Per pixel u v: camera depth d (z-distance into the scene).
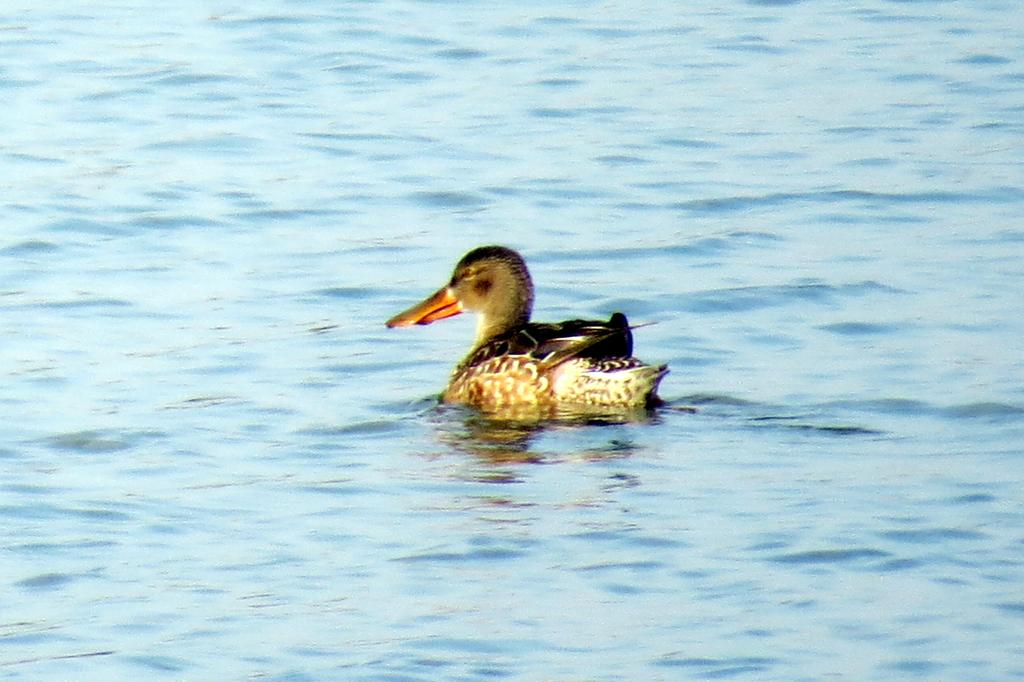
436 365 16.22
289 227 20.11
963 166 22.41
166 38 27.64
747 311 17.53
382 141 23.20
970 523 12.09
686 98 25.31
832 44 28.28
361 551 11.81
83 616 10.85
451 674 10.08
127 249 19.25
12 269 18.52
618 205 21.02
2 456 13.53
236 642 10.49
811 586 11.18
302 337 16.77
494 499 12.73
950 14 30.20
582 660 10.24
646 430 14.27
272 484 13.08
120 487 12.97
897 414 14.55
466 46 27.66
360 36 28.03
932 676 10.02
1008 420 14.31
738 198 21.19
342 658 10.27
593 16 29.67
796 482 12.99
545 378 14.84
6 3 29.61
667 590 11.16
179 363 15.90
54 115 23.91
